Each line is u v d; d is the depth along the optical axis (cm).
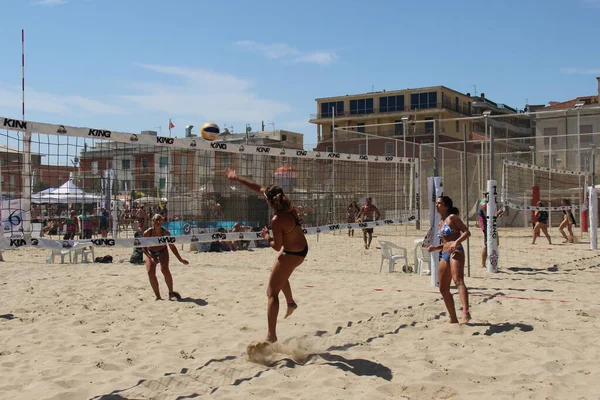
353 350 494
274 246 486
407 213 1350
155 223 734
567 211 1731
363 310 659
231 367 446
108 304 721
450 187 2603
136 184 1132
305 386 400
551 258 1294
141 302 736
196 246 1508
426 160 2280
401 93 5819
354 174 1608
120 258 1383
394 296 749
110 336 560
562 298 731
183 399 380
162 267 752
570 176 2448
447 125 5656
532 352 484
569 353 475
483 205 1091
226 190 1305
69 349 512
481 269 1077
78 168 883
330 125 6162
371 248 1595
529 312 643
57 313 672
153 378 421
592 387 396
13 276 1005
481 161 2597
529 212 2512
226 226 1331
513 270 1068
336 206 1547
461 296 591
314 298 743
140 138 660
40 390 398
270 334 484
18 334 569
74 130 609
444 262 599
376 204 1638
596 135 2431
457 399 375
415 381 407
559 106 4731
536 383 405
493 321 600
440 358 471
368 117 5909
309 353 483
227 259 1301
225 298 752
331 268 1141
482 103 6097
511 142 2814
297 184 1423
